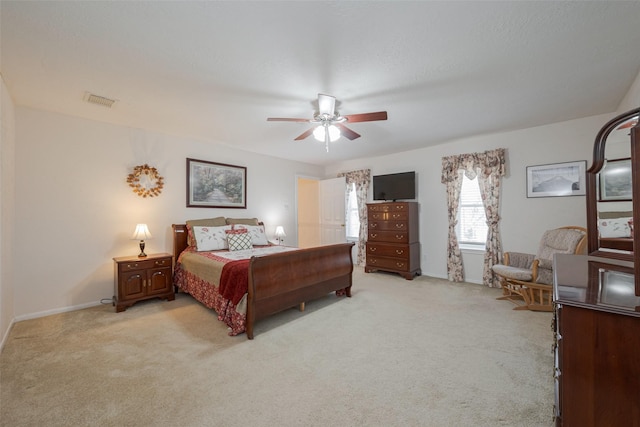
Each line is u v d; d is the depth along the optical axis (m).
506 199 4.20
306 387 1.85
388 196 5.41
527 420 1.54
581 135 3.58
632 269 1.49
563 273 1.41
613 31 1.82
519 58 2.14
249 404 1.68
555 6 1.60
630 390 0.89
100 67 2.23
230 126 3.73
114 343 2.47
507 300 3.64
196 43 1.92
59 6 1.55
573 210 3.68
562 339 1.00
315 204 6.79
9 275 2.73
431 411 1.62
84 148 3.42
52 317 3.08
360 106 3.05
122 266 3.30
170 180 4.16
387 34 1.84
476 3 1.57
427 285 4.44
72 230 3.34
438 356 2.24
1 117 2.34
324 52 2.04
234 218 4.89
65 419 1.55
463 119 3.53
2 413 1.59
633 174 1.04
